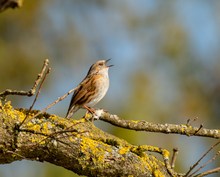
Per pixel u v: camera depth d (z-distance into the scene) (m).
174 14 16.64
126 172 7.45
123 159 7.45
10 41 15.05
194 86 16.17
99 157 7.37
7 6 5.04
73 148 7.32
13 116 7.16
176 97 15.65
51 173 12.43
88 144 7.39
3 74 14.70
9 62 14.80
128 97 14.48
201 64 16.48
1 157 7.14
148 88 15.08
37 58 15.15
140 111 14.14
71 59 15.63
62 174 12.39
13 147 7.07
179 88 16.03
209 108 16.16
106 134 7.79
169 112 15.05
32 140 7.14
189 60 16.39
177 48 16.34
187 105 15.80
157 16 16.64
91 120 8.48
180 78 16.17
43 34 15.51
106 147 7.48
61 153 7.27
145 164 7.57
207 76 16.56
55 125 7.37
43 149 7.21
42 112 6.97
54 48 15.56
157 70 16.06
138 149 7.62
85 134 7.59
